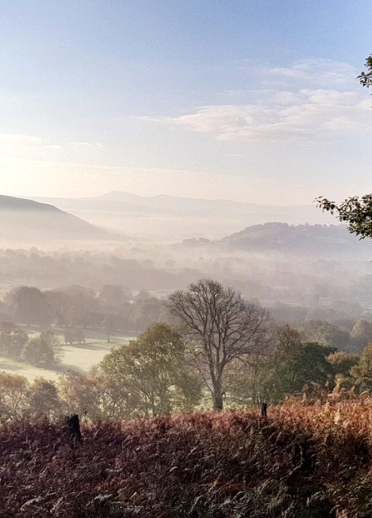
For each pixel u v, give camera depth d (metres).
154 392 42.94
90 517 8.11
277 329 43.44
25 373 93.06
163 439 11.34
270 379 40.78
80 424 14.07
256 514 8.01
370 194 11.00
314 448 10.59
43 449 11.87
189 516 8.04
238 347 39.88
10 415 15.38
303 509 8.27
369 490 8.53
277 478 9.41
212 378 40.50
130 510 7.96
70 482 9.22
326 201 11.16
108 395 42.56
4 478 9.73
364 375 40.97
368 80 11.30
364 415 12.32
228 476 9.59
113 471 9.73
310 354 42.56
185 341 41.31
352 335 125.81
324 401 17.23
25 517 8.20
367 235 10.96
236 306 40.38
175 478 9.29
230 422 12.80
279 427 11.82
